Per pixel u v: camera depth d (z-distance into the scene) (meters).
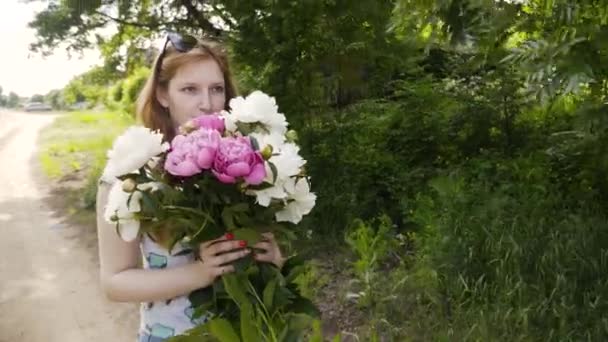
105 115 26.42
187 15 9.49
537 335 3.29
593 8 3.01
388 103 6.70
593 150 4.21
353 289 4.49
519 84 5.49
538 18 3.33
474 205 4.48
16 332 4.79
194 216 1.45
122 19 10.17
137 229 1.47
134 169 1.43
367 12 6.48
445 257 4.05
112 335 4.65
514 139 5.70
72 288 5.72
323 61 6.70
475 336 3.38
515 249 3.83
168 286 1.58
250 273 1.55
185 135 1.51
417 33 4.32
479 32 3.78
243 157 1.42
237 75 6.57
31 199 10.23
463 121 5.86
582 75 2.82
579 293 3.51
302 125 6.63
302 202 1.54
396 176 5.88
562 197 4.67
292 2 6.34
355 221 5.29
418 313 3.88
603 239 3.82
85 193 9.84
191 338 1.55
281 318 1.58
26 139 19.94
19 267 6.48
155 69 1.81
